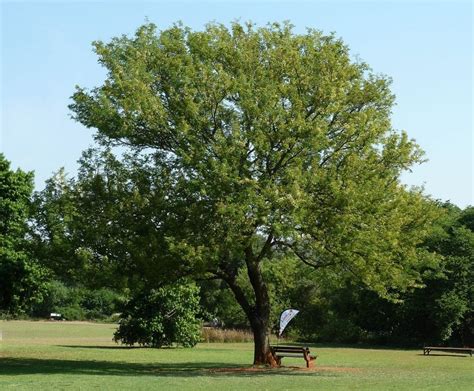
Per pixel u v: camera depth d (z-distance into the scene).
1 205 36.25
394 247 27.23
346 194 25.34
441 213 30.20
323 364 33.84
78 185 28.11
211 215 25.58
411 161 29.48
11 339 57.69
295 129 26.12
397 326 59.62
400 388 20.12
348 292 62.00
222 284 76.56
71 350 42.75
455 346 57.88
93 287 28.09
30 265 35.03
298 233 25.77
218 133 26.33
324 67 27.98
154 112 26.73
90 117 27.92
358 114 27.91
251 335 62.69
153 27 29.30
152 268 26.64
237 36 28.70
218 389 19.42
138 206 26.47
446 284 54.47
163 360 35.66
